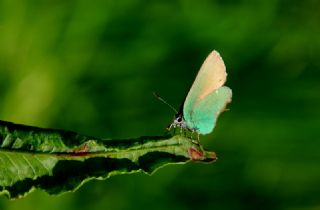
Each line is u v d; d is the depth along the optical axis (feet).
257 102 1.12
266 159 1.11
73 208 1.08
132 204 1.10
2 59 1.10
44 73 1.11
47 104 1.11
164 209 1.10
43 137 0.76
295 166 1.10
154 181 1.10
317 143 1.11
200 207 1.10
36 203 1.05
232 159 1.11
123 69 1.14
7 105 1.09
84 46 1.14
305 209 1.09
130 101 1.14
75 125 1.13
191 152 0.78
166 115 1.13
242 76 1.14
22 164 0.76
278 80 1.13
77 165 0.77
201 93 0.92
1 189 0.76
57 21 1.13
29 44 1.11
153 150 0.78
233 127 1.12
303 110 1.12
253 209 1.09
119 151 0.77
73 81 1.13
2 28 1.11
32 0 1.13
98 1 1.14
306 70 1.13
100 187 1.10
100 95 1.14
